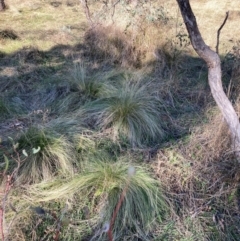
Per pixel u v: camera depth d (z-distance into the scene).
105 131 3.85
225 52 6.19
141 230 2.77
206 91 4.73
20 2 10.18
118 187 2.92
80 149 3.55
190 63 5.72
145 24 5.52
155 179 3.21
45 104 4.49
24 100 4.63
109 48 5.83
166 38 5.53
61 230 2.74
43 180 3.18
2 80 5.07
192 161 3.37
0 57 5.90
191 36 2.72
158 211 2.91
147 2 5.62
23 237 2.64
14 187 3.04
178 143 3.66
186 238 2.76
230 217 2.93
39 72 5.41
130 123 3.85
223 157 3.30
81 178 3.06
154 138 3.85
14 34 7.02
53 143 3.43
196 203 3.04
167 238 2.75
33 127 3.62
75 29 7.70
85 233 2.74
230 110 2.99
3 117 4.14
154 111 4.14
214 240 2.77
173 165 3.36
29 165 3.24
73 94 4.55
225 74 4.86
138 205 2.84
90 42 6.13
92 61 5.84
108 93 4.57
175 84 4.87
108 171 3.06
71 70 5.21
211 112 4.15
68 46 6.49
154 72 5.27
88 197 2.97
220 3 10.22
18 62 5.70
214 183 3.13
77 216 2.85
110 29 5.87
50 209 2.88
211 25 8.03
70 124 3.84
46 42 6.70
